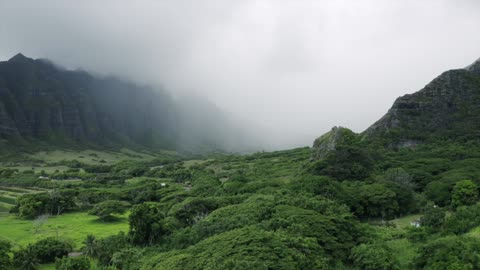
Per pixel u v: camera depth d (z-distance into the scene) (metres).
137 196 174.00
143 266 77.25
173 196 160.88
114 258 85.62
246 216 95.62
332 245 81.44
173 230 104.44
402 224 112.25
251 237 75.44
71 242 100.44
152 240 101.38
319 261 72.00
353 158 168.00
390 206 119.06
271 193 125.56
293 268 65.56
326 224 86.88
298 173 177.75
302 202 104.19
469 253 68.75
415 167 163.75
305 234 82.12
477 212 90.19
